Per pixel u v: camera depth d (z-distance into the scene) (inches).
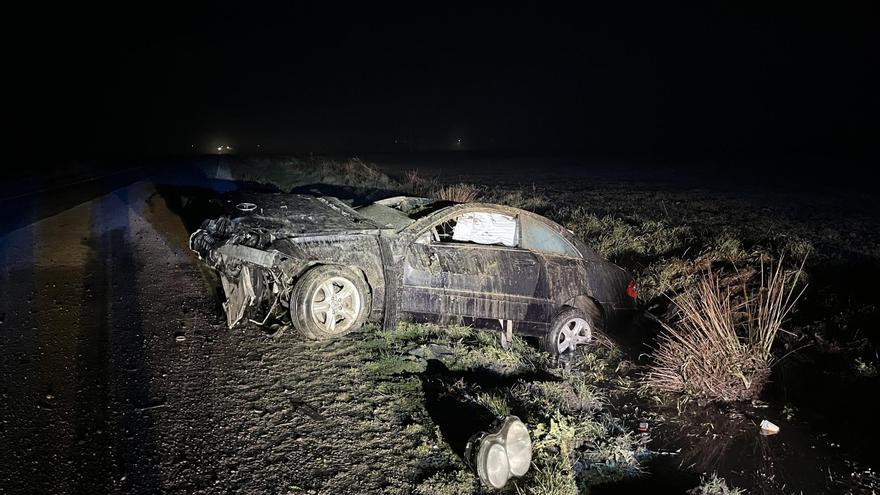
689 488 156.3
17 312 222.1
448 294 234.2
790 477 163.8
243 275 222.7
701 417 200.1
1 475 126.0
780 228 576.1
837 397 214.4
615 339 269.1
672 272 361.4
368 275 229.8
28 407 154.4
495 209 246.8
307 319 217.0
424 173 1188.5
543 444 163.5
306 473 140.0
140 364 186.9
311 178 717.9
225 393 173.9
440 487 140.3
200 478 133.3
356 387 187.5
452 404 183.3
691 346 220.7
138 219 430.3
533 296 242.7
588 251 260.5
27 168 802.8
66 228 383.9
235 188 613.6
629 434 179.0
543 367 232.4
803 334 265.3
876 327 275.1
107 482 128.0
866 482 162.4
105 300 244.2
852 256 443.5
